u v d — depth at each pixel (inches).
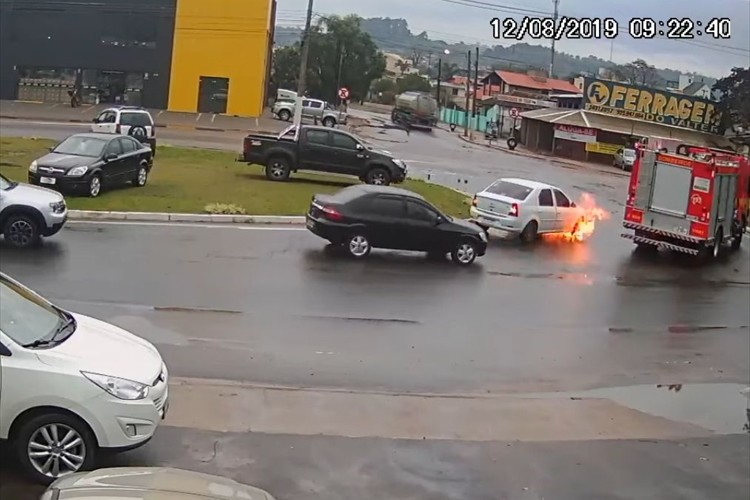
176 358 437.1
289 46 3425.2
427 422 382.0
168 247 701.3
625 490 328.2
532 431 385.7
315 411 379.9
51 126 1691.7
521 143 2672.2
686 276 847.7
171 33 2327.8
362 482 310.2
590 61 4564.5
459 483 318.7
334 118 2363.4
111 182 901.2
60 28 2321.6
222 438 336.5
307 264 692.7
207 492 196.5
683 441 390.6
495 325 579.8
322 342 495.2
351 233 733.3
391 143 2082.9
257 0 2305.6
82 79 2345.0
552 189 957.8
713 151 943.7
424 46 4992.6
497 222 917.2
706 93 3629.4
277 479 305.3
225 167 1221.7
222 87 2358.5
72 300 525.3
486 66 4923.7
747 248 1088.2
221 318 520.4
